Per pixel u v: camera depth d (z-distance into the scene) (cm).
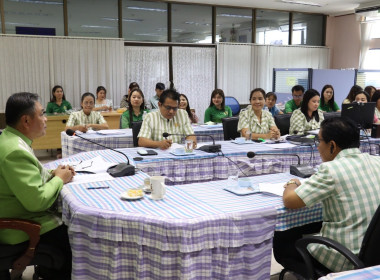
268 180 222
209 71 796
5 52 638
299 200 162
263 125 381
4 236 174
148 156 277
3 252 173
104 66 705
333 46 922
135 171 236
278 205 172
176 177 273
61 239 188
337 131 161
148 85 748
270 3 763
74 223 165
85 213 162
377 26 825
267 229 168
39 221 182
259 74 835
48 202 178
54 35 684
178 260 151
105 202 174
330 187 156
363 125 361
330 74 734
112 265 158
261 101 377
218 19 796
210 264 156
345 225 155
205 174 283
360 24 829
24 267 177
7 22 648
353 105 354
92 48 693
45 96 671
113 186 202
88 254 164
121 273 159
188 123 339
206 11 784
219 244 157
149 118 327
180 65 770
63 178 201
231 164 291
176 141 332
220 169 287
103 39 696
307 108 401
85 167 240
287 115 435
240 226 159
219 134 463
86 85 698
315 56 896
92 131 432
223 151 296
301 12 864
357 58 862
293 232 204
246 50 815
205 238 154
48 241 184
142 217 154
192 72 782
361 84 760
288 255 184
